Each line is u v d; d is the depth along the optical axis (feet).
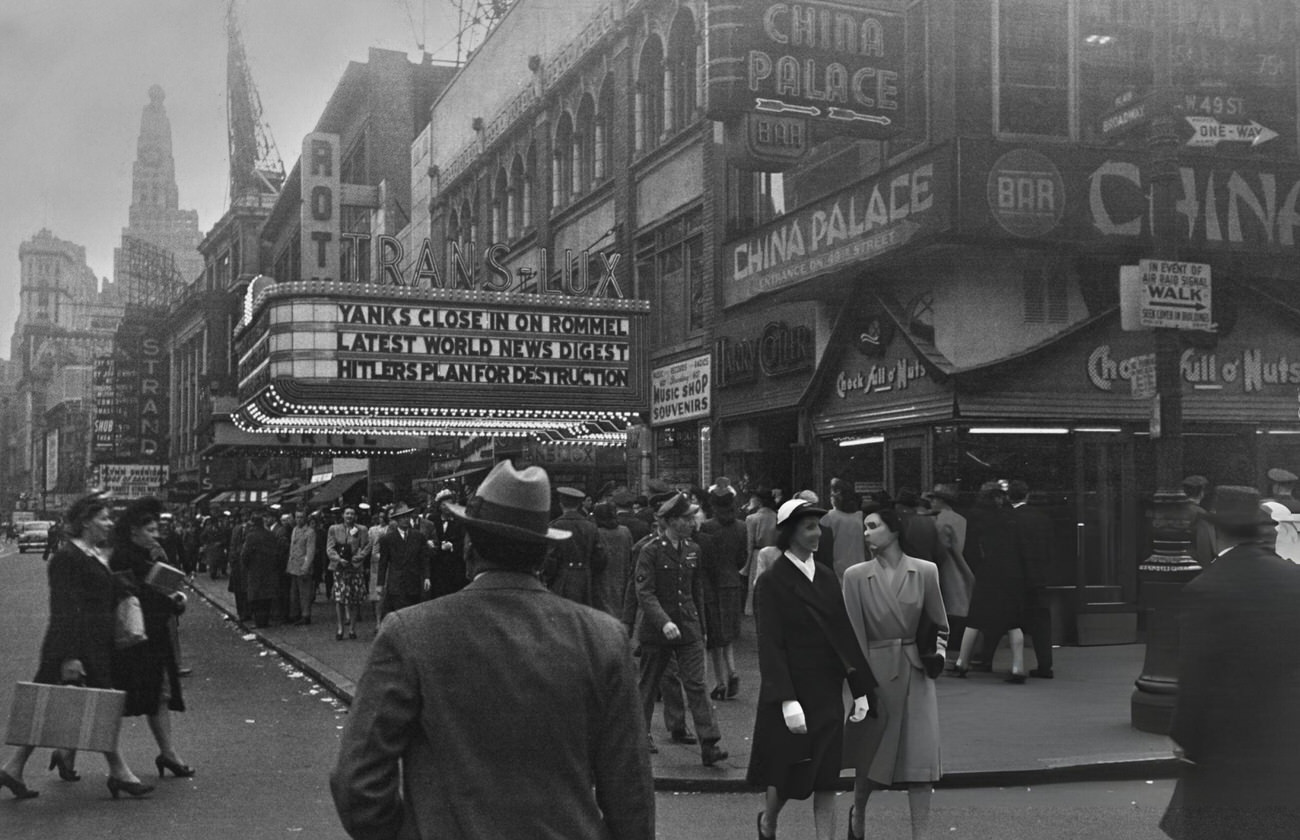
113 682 28.35
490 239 122.83
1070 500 53.16
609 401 71.92
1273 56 55.01
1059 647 51.42
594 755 9.76
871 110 53.26
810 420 65.36
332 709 40.16
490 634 9.53
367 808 9.23
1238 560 14.26
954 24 52.47
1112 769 28.60
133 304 375.86
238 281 257.55
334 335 66.33
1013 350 53.83
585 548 38.70
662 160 84.64
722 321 75.92
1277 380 55.77
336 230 94.53
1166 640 32.32
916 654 21.88
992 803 26.27
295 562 70.33
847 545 42.24
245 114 323.98
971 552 44.14
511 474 10.05
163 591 28.94
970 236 50.06
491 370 69.41
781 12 51.85
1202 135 52.37
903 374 56.54
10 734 26.18
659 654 31.37
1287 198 54.44
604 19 92.43
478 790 9.16
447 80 172.04
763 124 60.23
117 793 27.12
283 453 121.19
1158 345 35.40
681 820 24.98
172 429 343.05
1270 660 13.74
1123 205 52.11
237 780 29.07
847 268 57.52
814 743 20.63
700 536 39.19
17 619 75.56
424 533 54.75
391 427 89.20
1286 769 13.52
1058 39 53.52
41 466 654.94
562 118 104.73
